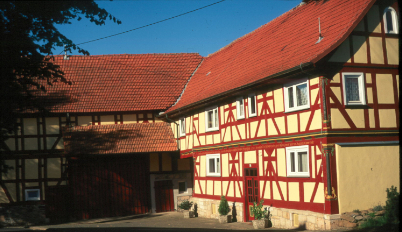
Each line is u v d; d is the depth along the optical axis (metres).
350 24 13.91
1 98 11.30
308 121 14.27
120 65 29.56
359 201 13.52
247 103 18.25
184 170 26.25
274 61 17.33
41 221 24.66
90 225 21.09
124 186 25.09
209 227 17.64
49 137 25.83
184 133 24.92
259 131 17.30
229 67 22.81
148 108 26.89
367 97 14.16
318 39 15.20
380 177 13.90
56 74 12.38
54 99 26.52
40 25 11.30
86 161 24.69
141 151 24.59
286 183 15.49
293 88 15.12
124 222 21.72
